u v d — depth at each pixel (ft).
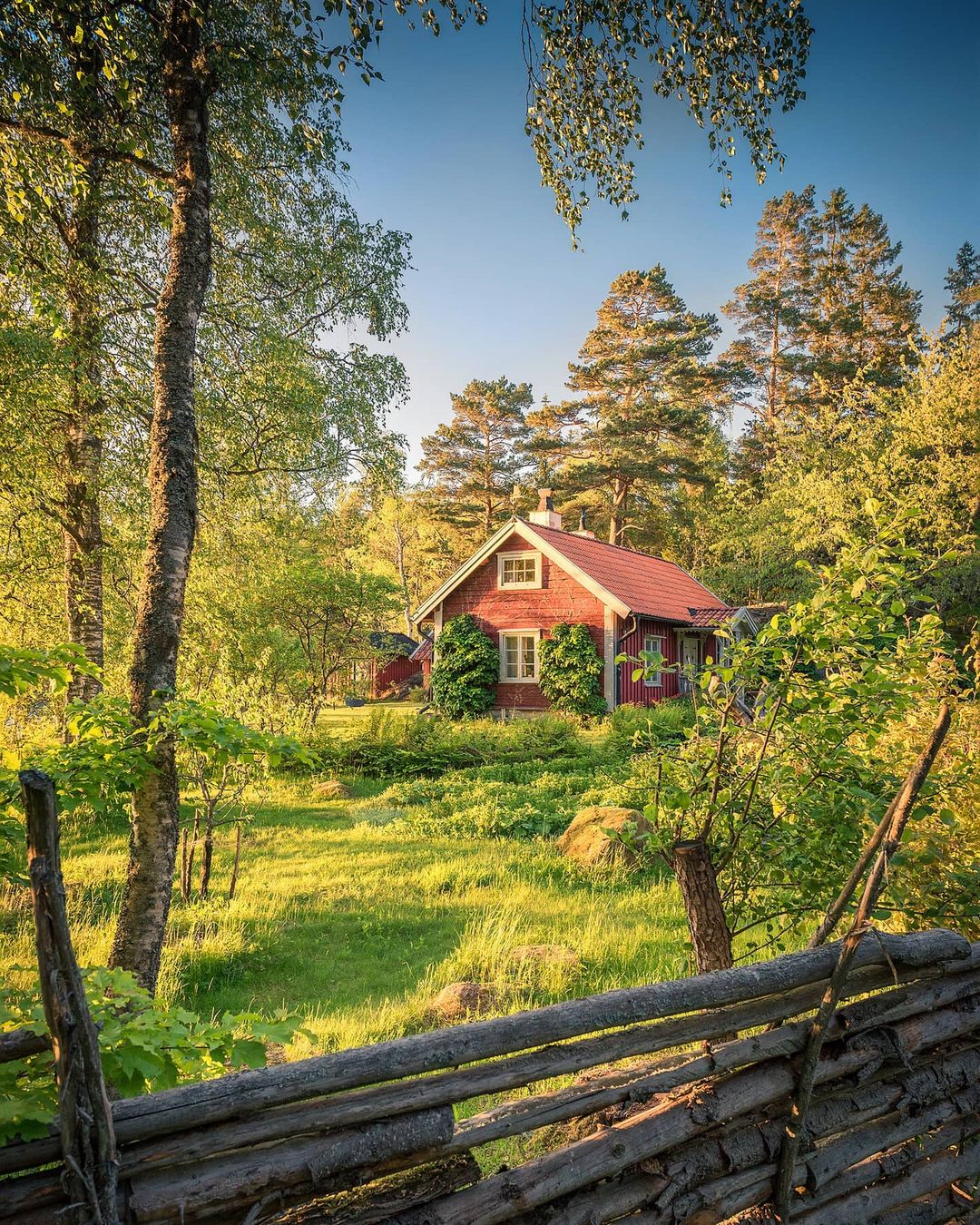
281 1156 4.91
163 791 13.99
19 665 9.26
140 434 32.86
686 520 130.41
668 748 12.37
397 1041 5.38
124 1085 5.39
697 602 86.38
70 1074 4.21
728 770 11.18
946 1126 8.23
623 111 18.13
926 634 11.00
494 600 75.10
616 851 27.53
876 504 10.41
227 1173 4.72
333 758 52.08
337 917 22.97
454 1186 5.49
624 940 19.70
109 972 6.42
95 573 35.19
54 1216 4.38
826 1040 7.08
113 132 21.17
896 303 137.28
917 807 10.50
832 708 10.64
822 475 94.84
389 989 17.93
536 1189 5.67
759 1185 6.78
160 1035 5.54
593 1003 6.01
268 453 35.91
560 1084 11.82
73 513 34.53
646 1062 7.07
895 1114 7.67
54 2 16.53
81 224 28.68
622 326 136.46
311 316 35.88
